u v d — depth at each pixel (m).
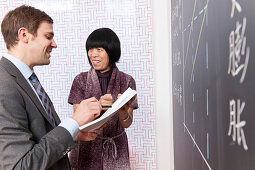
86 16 2.27
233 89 0.40
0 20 2.35
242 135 0.36
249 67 0.33
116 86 1.48
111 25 2.24
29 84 0.89
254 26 0.31
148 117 2.24
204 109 0.63
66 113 2.41
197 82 0.72
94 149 1.40
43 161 0.77
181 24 1.08
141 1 2.17
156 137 2.11
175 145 1.52
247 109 0.34
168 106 1.96
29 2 2.32
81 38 2.30
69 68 2.36
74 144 0.87
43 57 0.94
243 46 0.35
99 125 1.01
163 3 1.86
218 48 0.48
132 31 2.21
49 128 0.93
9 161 0.75
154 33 2.01
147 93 2.23
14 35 0.89
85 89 1.48
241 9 0.36
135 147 2.28
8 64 0.86
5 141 0.75
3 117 0.75
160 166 2.05
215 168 0.53
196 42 0.72
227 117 0.43
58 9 2.30
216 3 0.48
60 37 2.33
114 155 1.41
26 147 0.77
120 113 1.37
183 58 1.04
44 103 0.97
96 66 1.45
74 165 1.43
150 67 2.21
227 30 0.42
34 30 0.90
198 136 0.73
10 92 0.78
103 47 1.41
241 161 0.37
